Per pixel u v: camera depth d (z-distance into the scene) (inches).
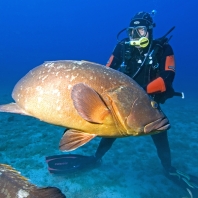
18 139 288.7
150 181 218.4
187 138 349.1
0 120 370.3
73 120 72.0
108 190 198.2
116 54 170.6
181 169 249.1
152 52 153.7
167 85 127.2
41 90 77.3
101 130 71.1
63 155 227.9
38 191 60.7
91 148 283.4
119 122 70.6
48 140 291.9
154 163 256.1
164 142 192.5
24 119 382.0
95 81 74.0
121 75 78.6
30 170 218.5
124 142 312.7
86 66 77.8
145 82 158.6
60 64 80.2
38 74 81.4
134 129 71.5
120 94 71.9
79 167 214.7
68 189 194.5
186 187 193.6
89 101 65.7
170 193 200.8
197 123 434.6
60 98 73.8
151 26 154.8
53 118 74.9
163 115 76.5
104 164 244.7
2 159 236.1
